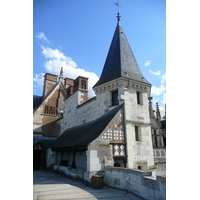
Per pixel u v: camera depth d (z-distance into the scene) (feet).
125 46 46.60
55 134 74.69
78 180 28.14
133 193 19.24
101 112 39.96
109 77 40.81
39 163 53.52
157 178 15.03
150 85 41.73
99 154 26.43
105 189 22.33
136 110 36.60
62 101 82.28
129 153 30.86
